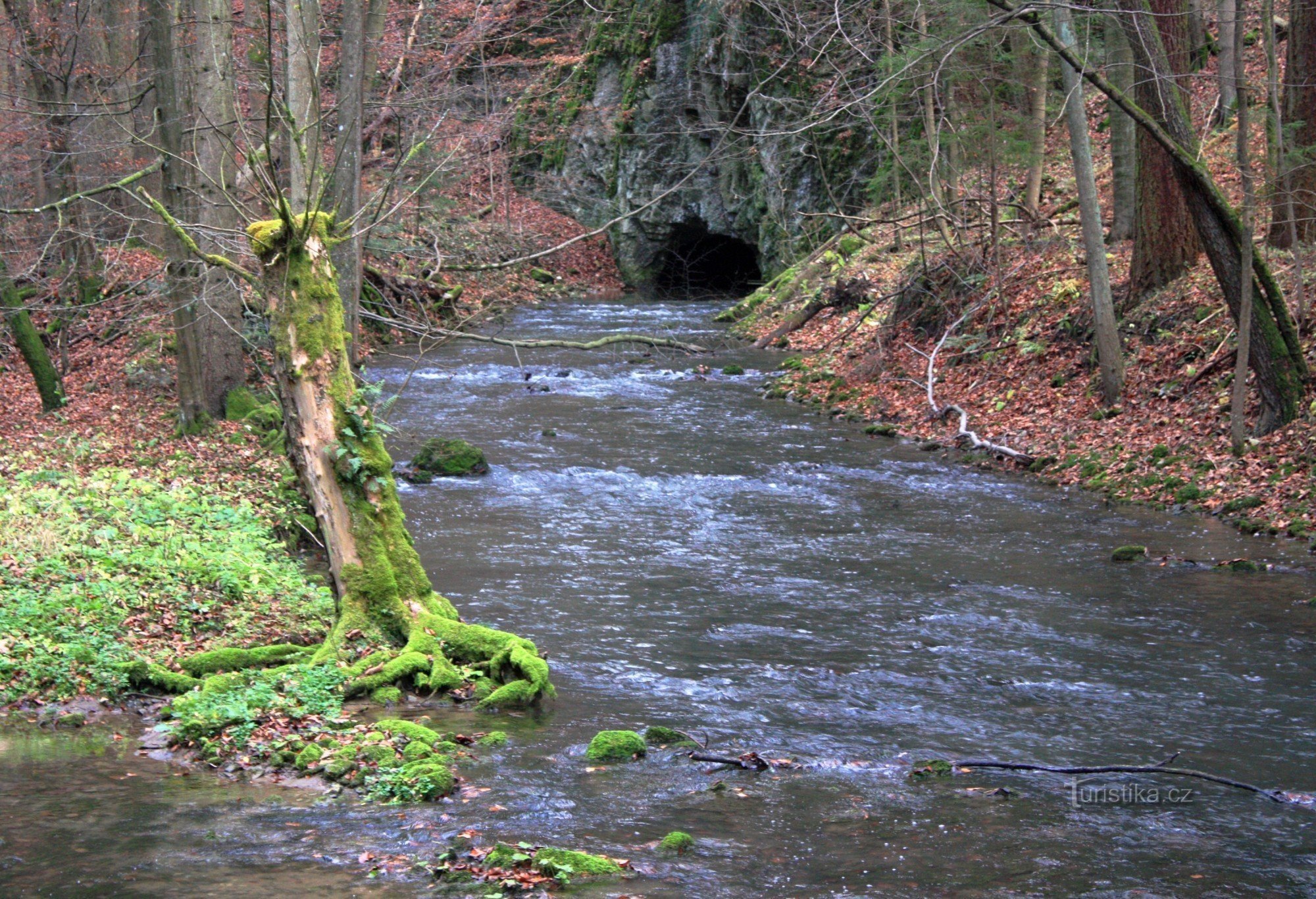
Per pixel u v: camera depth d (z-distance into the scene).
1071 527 14.27
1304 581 11.81
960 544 13.55
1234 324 17.52
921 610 11.00
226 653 8.86
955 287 24.39
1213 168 22.62
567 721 8.12
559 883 5.50
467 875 5.50
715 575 12.22
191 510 12.94
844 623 10.62
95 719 8.03
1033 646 9.95
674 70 41.47
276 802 6.56
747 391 25.02
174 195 16.78
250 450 17.08
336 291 9.21
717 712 8.37
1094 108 30.47
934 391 21.95
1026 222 25.50
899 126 33.41
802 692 8.84
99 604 9.62
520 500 15.71
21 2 21.97
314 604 10.56
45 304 23.59
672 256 44.34
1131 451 16.73
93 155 23.69
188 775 7.00
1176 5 18.59
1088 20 17.08
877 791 6.91
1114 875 5.75
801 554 13.11
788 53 34.84
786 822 6.41
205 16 16.73
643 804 6.64
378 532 9.24
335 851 5.84
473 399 23.38
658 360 28.66
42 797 6.54
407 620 9.13
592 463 18.03
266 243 8.89
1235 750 7.70
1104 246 19.38
